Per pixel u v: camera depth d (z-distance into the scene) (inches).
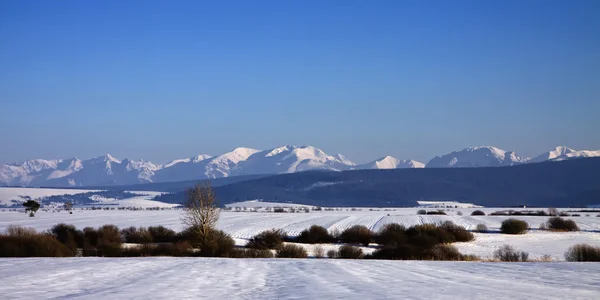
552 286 802.8
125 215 6250.0
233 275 1002.7
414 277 957.2
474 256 2186.3
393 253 2116.1
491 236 3321.9
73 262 1333.7
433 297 681.0
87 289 782.5
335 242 2920.8
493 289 765.3
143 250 2231.8
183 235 2903.5
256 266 1237.7
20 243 2103.8
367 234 2869.1
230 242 2417.6
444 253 2146.9
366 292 735.7
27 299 679.1
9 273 1026.1
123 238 2967.5
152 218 5388.8
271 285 830.5
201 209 2461.9
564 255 2223.2
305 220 5027.1
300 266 1239.5
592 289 763.4
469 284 834.2
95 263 1294.3
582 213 6648.6
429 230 2906.0
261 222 4699.8
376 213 7052.2
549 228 3860.7
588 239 3144.7
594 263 1318.9
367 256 2137.1
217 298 680.4
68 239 2581.2
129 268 1151.0
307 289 773.3
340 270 1124.5
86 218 5428.2
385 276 979.3
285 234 3117.6
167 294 722.8
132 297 693.9
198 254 2219.5
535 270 1092.5
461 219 5044.3
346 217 5644.7
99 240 2642.7
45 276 970.7
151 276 978.1
